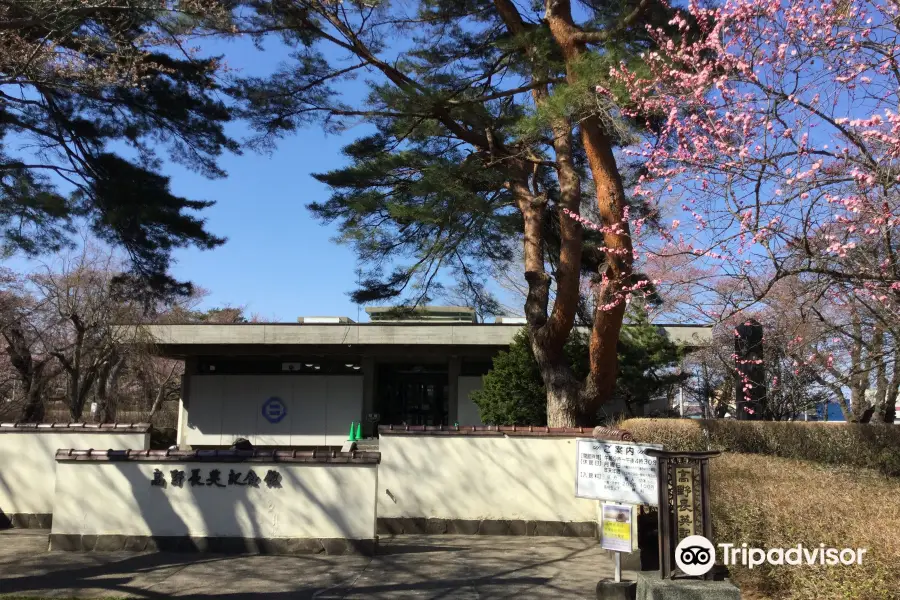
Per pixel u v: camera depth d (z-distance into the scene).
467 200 11.81
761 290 6.68
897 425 11.67
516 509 9.45
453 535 9.37
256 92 12.56
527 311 12.92
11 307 18.67
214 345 21.97
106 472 8.25
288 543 8.04
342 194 14.11
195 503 8.15
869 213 5.82
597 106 9.16
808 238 6.07
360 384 23.70
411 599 6.27
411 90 11.75
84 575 7.03
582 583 6.85
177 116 12.20
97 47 10.88
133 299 14.03
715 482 7.15
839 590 4.63
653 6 9.62
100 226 12.63
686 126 6.55
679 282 8.04
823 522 5.13
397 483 9.59
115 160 12.20
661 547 5.45
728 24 6.69
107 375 21.11
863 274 5.79
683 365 22.34
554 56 11.59
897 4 5.85
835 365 11.12
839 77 6.05
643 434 12.07
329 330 21.50
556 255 14.90
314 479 8.14
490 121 12.41
